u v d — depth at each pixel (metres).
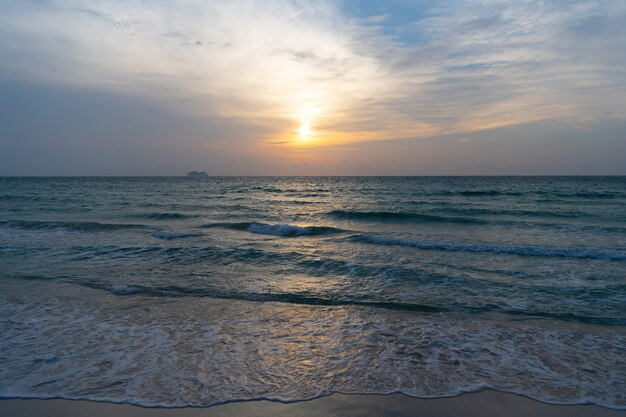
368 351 4.95
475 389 4.03
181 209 25.48
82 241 13.17
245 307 6.68
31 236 14.31
